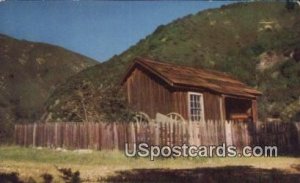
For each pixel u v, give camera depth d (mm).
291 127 20141
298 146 19984
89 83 24297
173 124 17906
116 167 13859
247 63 42812
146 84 23281
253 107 27375
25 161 15117
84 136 19328
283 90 33719
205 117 23234
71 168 13180
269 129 20109
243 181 11625
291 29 50812
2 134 21578
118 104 22984
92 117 22547
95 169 13172
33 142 20688
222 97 23250
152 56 46062
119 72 36875
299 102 31078
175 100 22297
